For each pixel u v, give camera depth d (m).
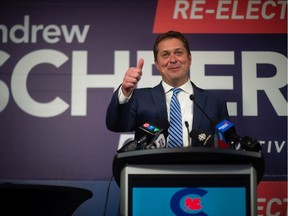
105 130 3.51
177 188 1.73
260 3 3.65
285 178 3.42
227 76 3.55
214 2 3.66
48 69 3.59
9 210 1.79
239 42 3.60
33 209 1.81
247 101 3.52
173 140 2.40
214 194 1.72
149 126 1.93
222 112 2.56
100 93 3.55
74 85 3.56
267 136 3.48
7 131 3.51
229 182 1.73
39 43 3.61
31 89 3.56
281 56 3.58
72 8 3.67
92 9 3.66
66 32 3.63
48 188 1.78
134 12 3.66
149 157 1.67
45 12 3.66
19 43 3.61
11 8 3.65
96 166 3.47
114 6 3.67
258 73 3.56
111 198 3.38
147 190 1.72
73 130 3.51
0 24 3.63
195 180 1.73
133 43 3.62
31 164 3.47
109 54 3.60
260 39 3.61
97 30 3.64
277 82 3.55
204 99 2.54
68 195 1.86
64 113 3.53
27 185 1.75
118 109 2.14
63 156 3.48
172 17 3.65
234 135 1.95
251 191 1.72
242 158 1.69
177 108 2.50
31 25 3.63
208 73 3.56
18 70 3.58
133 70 2.01
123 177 1.74
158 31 3.63
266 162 3.44
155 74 3.57
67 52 3.60
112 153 3.49
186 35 3.62
